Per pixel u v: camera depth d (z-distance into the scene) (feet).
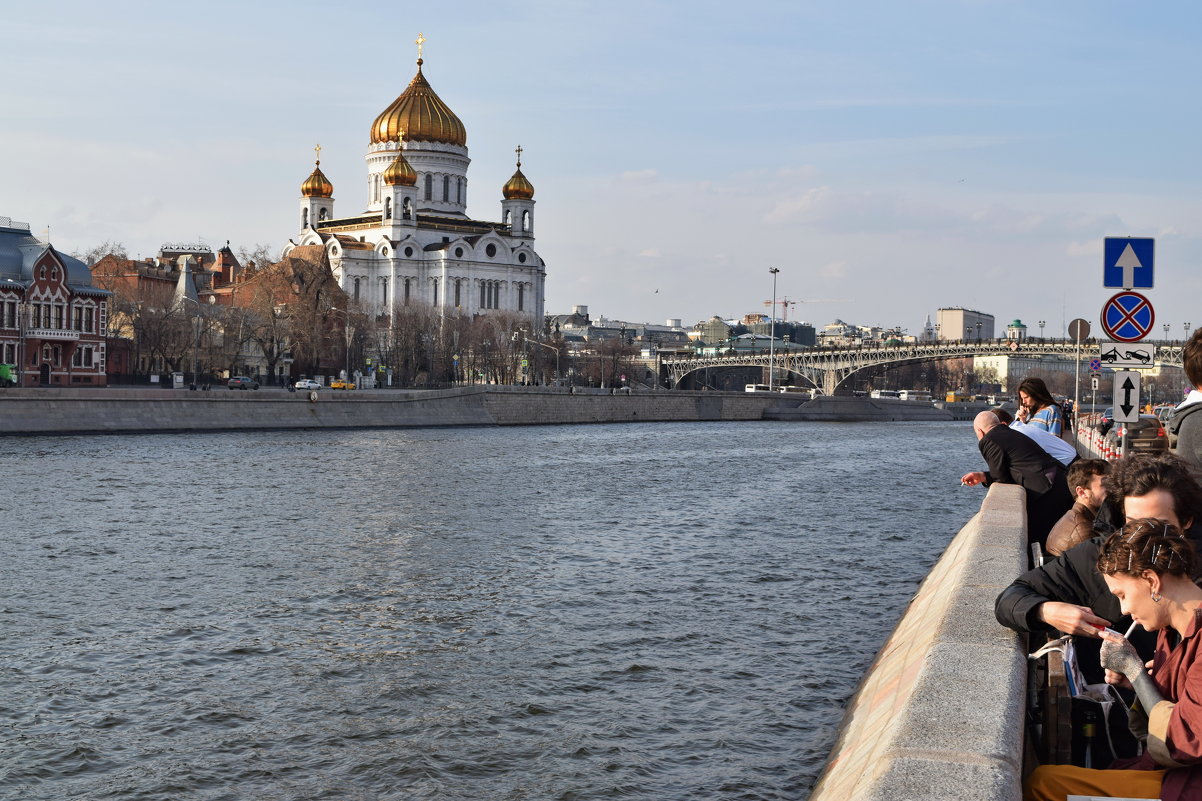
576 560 150.61
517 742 79.61
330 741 79.71
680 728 82.58
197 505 200.64
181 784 72.43
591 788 71.67
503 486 247.91
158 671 95.71
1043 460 70.79
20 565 140.87
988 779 26.84
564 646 104.53
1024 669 35.86
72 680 92.99
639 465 316.40
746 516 203.10
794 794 71.10
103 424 365.40
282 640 105.70
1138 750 34.06
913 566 149.79
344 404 448.24
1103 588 36.63
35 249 452.35
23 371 442.91
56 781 72.84
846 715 68.80
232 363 549.13
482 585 131.85
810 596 128.57
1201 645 28.55
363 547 158.20
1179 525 34.47
